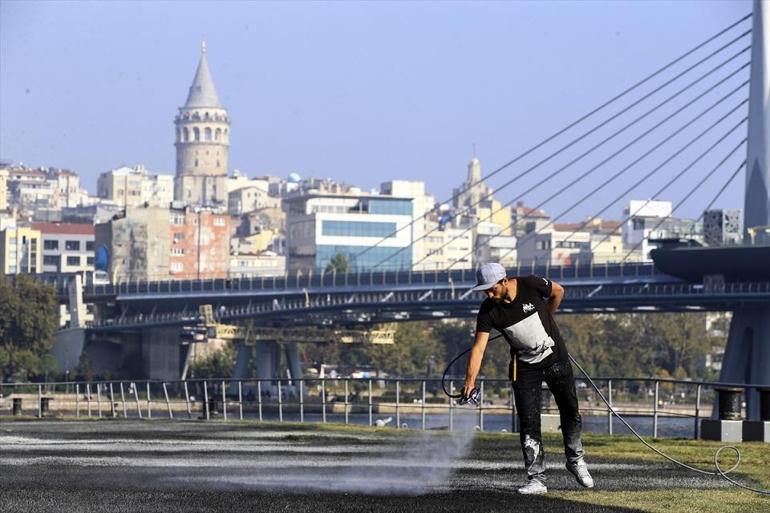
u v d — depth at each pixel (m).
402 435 49.84
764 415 46.94
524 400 25.39
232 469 30.64
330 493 24.89
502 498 24.20
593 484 26.33
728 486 26.92
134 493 24.56
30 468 30.62
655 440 45.50
